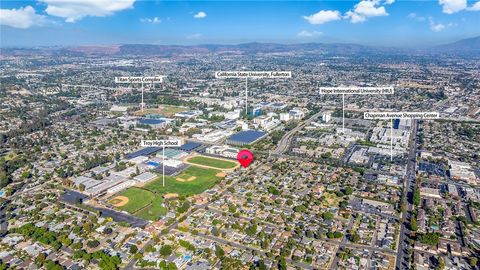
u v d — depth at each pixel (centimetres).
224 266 18562
